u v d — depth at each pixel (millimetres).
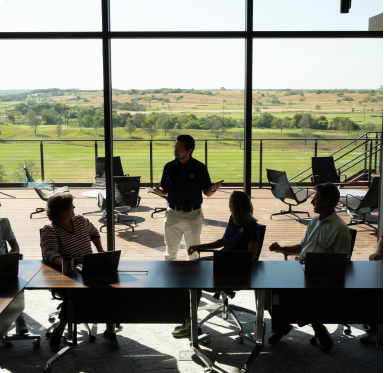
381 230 4316
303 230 4336
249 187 4281
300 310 2664
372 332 3121
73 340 2877
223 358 2947
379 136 4219
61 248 3090
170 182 3881
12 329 3398
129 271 2924
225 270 2887
